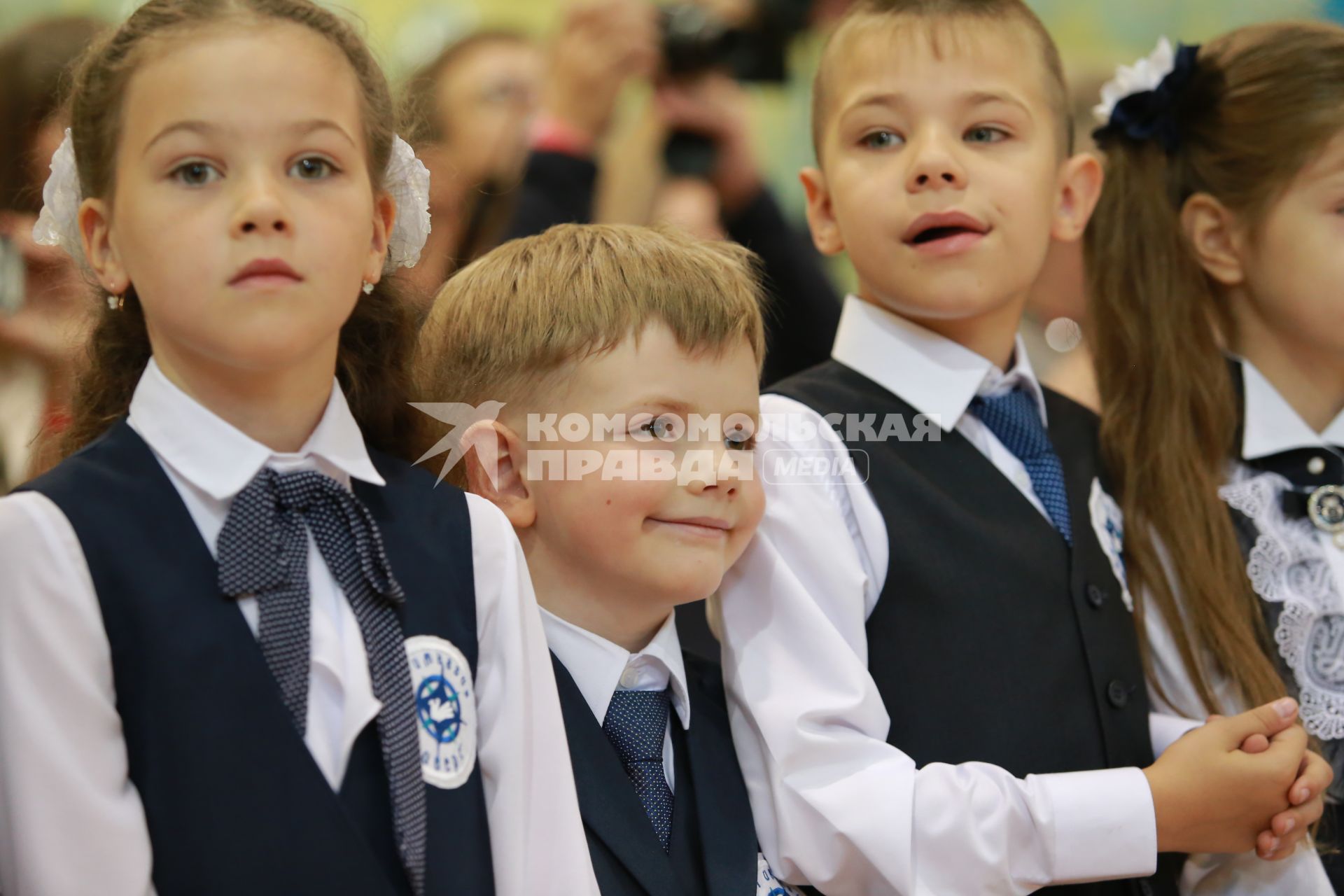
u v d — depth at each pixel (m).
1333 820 4.15
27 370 5.25
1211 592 4.21
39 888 2.47
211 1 2.78
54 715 2.51
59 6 5.93
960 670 3.70
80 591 2.55
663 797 3.42
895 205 3.91
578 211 6.18
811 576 3.69
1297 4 7.96
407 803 2.69
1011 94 3.96
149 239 2.62
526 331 3.42
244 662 2.61
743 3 6.51
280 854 2.55
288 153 2.67
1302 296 4.38
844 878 3.42
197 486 2.73
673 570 3.30
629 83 6.46
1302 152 4.33
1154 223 4.74
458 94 6.21
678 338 3.35
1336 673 4.20
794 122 6.97
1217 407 4.54
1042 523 3.99
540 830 2.94
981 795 3.43
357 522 2.85
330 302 2.69
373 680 2.74
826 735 3.45
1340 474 4.48
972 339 4.17
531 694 3.01
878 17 4.09
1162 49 4.77
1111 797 3.51
